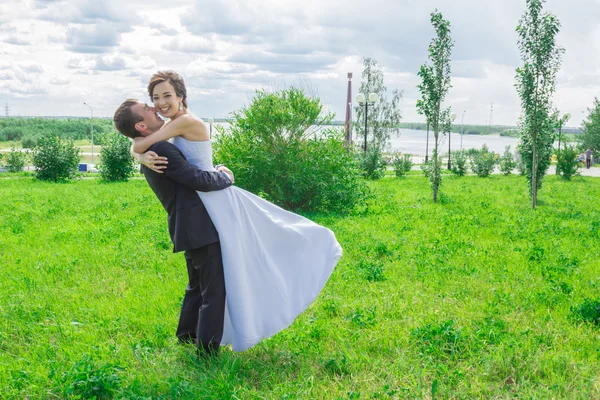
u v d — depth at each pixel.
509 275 6.53
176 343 4.27
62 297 5.62
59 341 4.39
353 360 3.89
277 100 12.29
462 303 5.39
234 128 12.68
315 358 4.01
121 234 9.12
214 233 3.71
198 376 3.63
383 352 4.12
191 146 3.77
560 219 11.83
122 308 5.12
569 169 27.52
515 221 11.20
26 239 8.75
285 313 3.83
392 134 49.91
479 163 31.16
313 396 3.40
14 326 4.78
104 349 4.11
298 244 3.98
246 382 3.59
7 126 121.88
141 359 3.93
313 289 3.93
